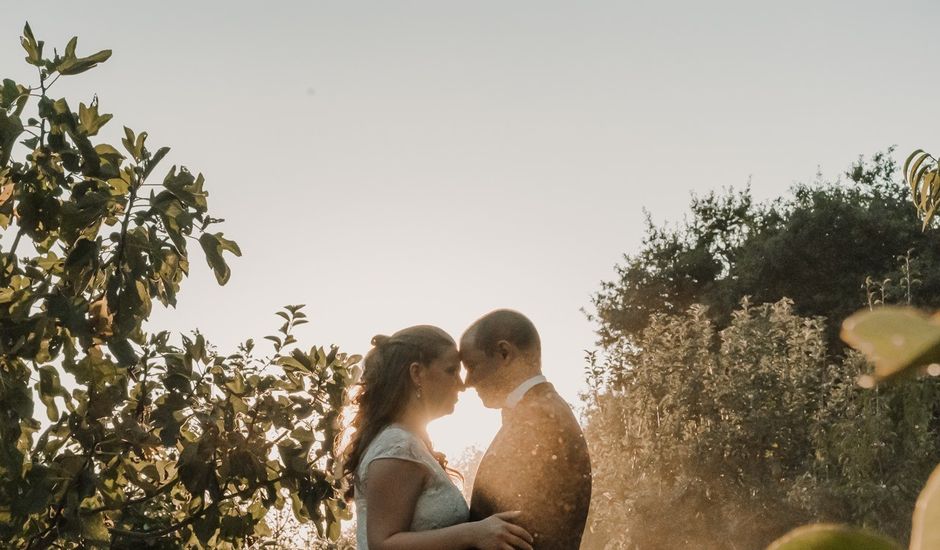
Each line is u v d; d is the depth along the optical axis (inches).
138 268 163.6
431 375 136.3
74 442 174.4
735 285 1091.9
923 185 133.5
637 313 1195.9
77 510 163.9
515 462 127.8
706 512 483.8
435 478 129.6
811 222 1034.7
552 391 135.9
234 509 196.7
